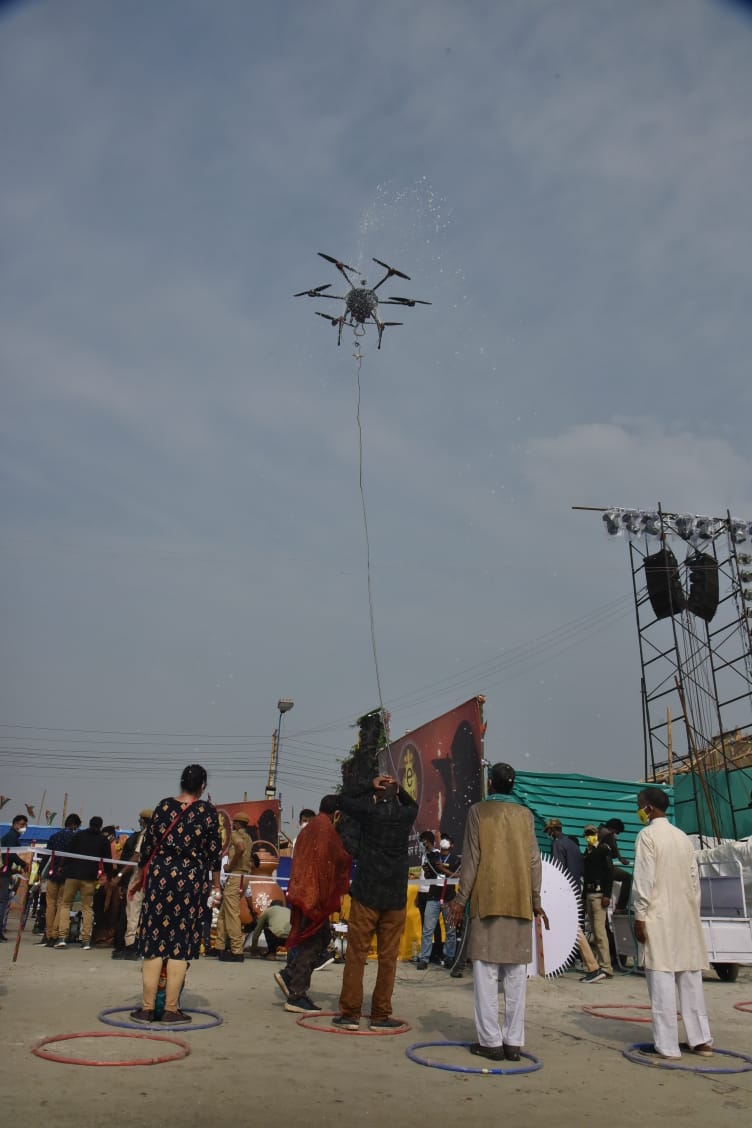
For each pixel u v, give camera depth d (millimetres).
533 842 5477
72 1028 5203
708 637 19844
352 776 18766
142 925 5730
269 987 7777
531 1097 4137
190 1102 3652
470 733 12844
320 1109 3684
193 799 5898
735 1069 4898
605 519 20859
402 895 6055
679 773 19156
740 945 9836
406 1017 6578
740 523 20359
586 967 9656
